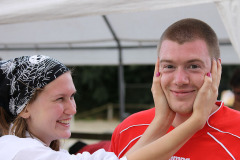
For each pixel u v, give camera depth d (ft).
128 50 29.27
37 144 6.95
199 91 6.74
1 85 7.51
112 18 21.99
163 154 6.43
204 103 6.69
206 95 6.70
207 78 6.84
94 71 103.09
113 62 30.91
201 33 7.20
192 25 7.22
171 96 7.34
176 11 19.89
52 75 7.27
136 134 8.75
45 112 7.30
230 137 7.36
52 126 7.43
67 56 30.73
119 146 9.01
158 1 10.27
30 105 7.39
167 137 6.50
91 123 85.05
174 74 7.25
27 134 7.55
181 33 7.16
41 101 7.30
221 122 7.55
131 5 10.56
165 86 7.38
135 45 28.37
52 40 27.53
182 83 7.07
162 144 6.44
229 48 26.58
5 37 26.27
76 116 98.89
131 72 98.73
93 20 22.53
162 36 7.71
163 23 22.59
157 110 7.53
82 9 11.00
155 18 21.66
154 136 7.28
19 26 23.31
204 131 7.55
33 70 7.28
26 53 30.45
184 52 7.09
